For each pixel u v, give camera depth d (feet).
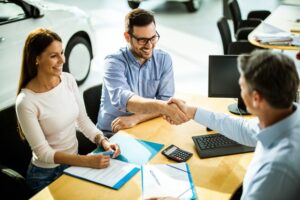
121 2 28.50
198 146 5.92
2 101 11.35
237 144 5.95
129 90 7.04
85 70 14.80
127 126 6.84
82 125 6.96
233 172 5.31
